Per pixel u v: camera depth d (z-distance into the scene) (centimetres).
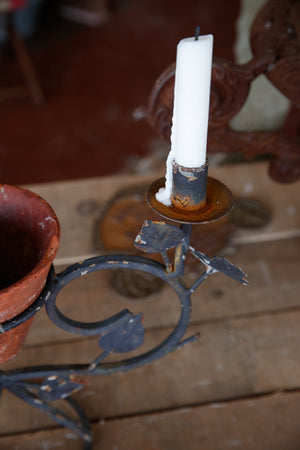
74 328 66
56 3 461
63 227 131
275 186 146
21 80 346
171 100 82
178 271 60
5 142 281
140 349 103
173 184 52
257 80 171
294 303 113
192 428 89
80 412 89
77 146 276
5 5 277
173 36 417
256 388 96
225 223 133
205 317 110
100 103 320
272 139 101
